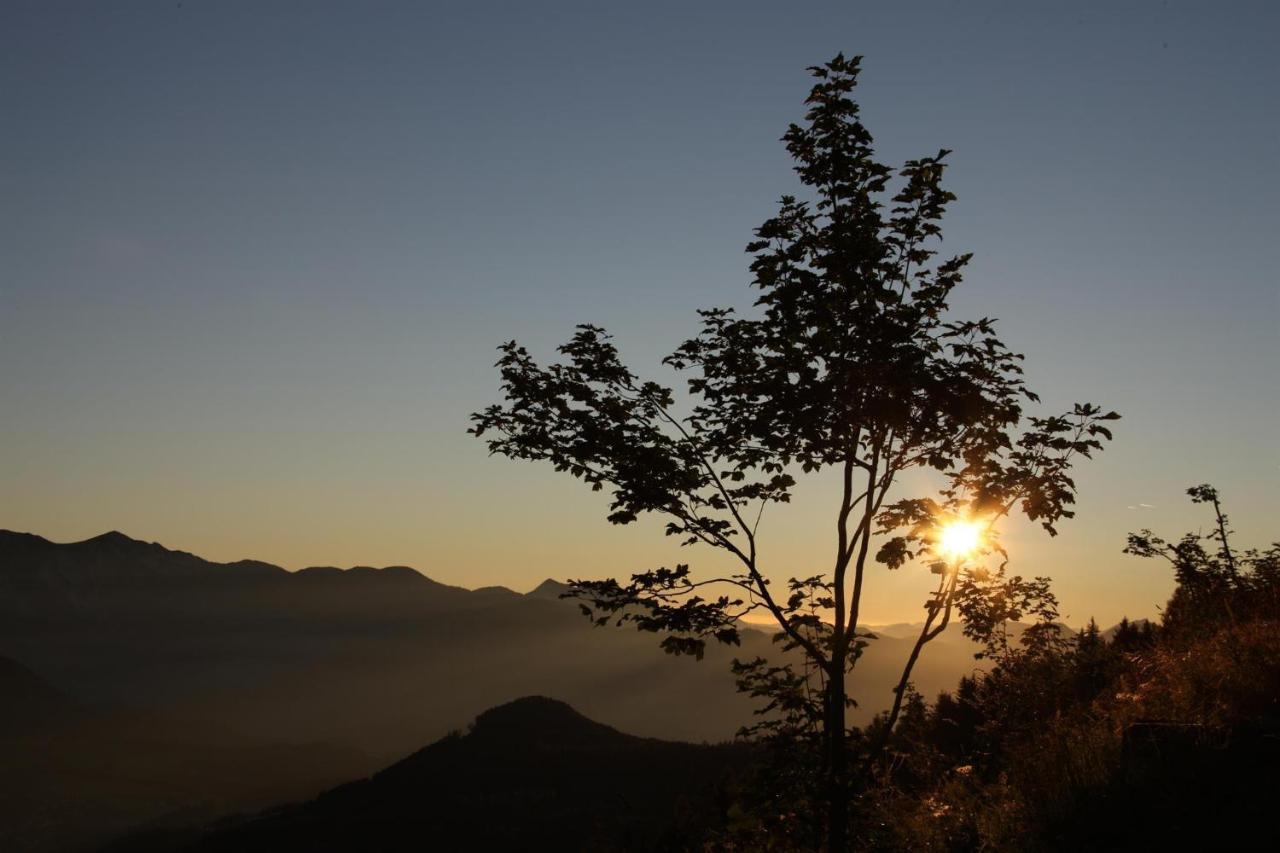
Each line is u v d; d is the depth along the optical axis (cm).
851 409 1018
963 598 1070
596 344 1148
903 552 1023
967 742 1617
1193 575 1592
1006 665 1585
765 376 1071
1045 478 1016
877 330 1010
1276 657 1001
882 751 1087
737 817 1013
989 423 1016
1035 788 964
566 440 1112
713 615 1044
